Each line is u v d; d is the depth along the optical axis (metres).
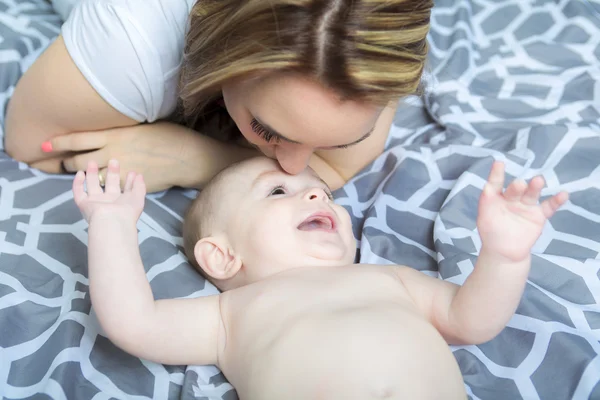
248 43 0.76
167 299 0.89
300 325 0.80
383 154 1.31
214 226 1.01
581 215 1.15
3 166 1.21
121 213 0.85
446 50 1.60
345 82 0.73
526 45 1.62
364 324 0.78
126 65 1.03
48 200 1.13
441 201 1.20
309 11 0.73
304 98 0.76
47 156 1.21
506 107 1.46
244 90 0.81
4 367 0.87
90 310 0.94
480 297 0.82
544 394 0.87
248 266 0.96
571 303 0.98
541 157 1.27
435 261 1.09
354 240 1.02
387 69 0.74
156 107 1.11
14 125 1.18
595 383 0.85
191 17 0.89
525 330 0.93
